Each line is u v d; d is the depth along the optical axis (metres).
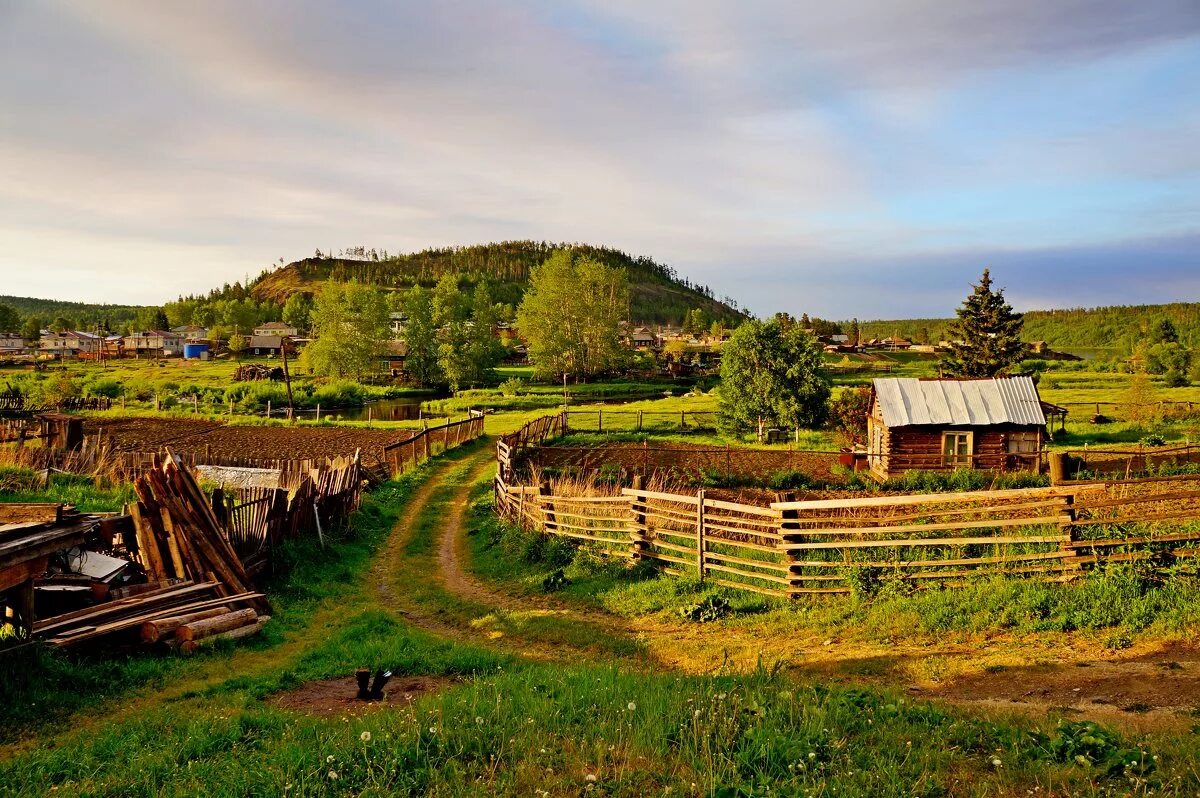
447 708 7.70
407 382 99.50
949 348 63.62
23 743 7.91
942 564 12.80
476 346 92.06
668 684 8.55
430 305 129.50
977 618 11.13
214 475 27.55
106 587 12.02
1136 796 5.18
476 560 19.36
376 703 9.12
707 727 6.71
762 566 14.30
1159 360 75.81
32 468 24.25
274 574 16.48
